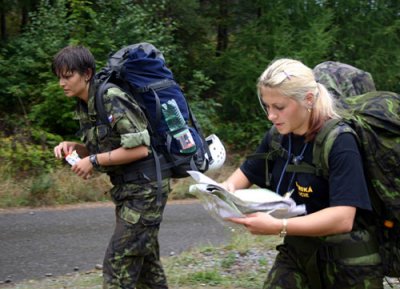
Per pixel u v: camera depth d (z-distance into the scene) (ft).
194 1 42.83
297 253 8.04
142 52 10.63
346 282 7.63
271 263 16.60
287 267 8.12
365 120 7.37
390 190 7.27
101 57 36.99
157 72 10.64
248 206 7.09
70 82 10.21
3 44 38.52
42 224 23.06
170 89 10.71
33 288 14.94
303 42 43.11
